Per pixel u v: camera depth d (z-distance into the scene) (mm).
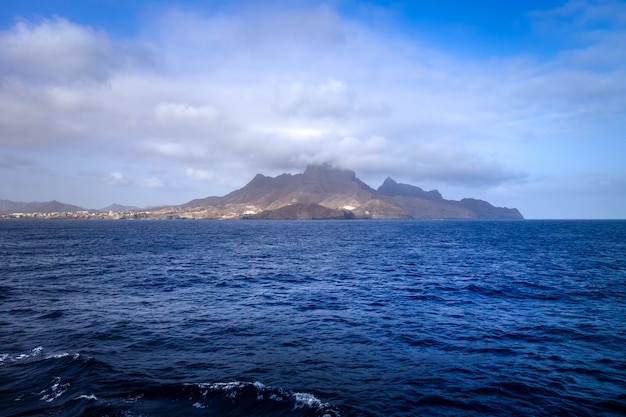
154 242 93938
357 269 47188
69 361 15898
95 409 11914
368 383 14266
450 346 18578
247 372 15164
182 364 15992
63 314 24141
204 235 131750
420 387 13984
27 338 19172
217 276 41188
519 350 18047
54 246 78188
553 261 54219
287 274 43062
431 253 67875
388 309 26234
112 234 129500
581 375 15148
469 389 13852
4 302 27375
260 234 144625
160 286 34719
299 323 22641
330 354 17406
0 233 129250
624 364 16312
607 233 136375
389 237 122375
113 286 34375
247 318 23734
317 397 13031
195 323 22484
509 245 84438
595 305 27359
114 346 18203
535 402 12930
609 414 12180
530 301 28719
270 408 12305
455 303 28078
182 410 12102
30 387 13508
